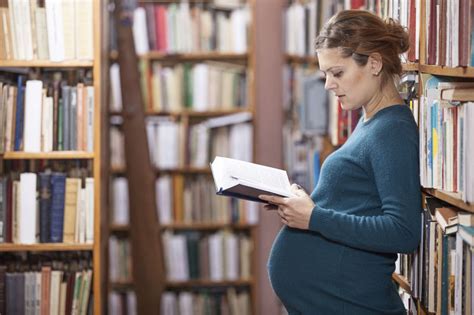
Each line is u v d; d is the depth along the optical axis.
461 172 2.37
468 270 2.29
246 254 5.99
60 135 3.44
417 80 2.80
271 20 6.37
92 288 3.52
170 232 5.99
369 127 2.52
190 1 6.02
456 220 2.40
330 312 2.55
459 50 2.32
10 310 3.45
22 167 3.74
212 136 5.98
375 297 2.54
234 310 5.93
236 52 5.95
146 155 4.77
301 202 2.50
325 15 4.57
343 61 2.48
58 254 3.72
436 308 2.56
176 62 6.11
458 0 2.33
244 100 6.00
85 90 3.44
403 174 2.40
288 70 6.06
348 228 2.42
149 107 5.91
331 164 2.57
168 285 5.96
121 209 5.84
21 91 3.40
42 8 3.40
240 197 2.62
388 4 3.14
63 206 3.46
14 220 3.43
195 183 5.96
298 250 2.58
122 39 4.73
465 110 2.26
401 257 2.99
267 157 6.39
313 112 4.51
